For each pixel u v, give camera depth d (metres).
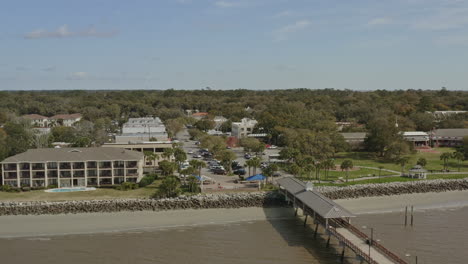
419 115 198.00
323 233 76.75
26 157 101.69
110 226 80.56
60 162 101.62
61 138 172.25
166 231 77.81
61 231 77.88
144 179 103.38
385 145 145.00
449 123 189.12
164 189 93.69
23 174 101.25
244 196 94.31
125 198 93.06
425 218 85.31
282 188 98.06
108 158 103.50
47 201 90.50
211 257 65.00
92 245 70.62
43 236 75.31
